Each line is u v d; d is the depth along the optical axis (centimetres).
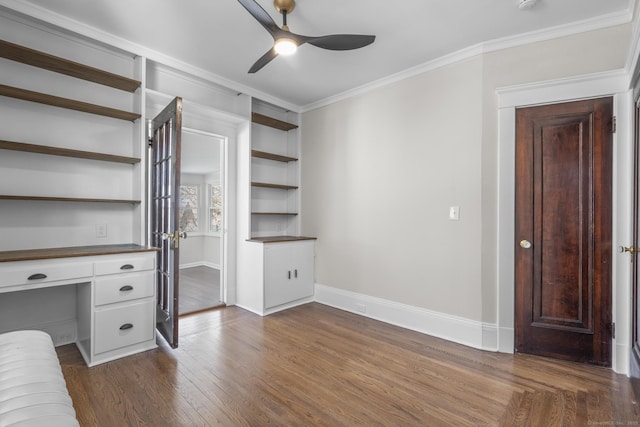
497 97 261
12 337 145
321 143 400
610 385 206
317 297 403
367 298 348
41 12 225
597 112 229
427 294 300
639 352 192
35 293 249
